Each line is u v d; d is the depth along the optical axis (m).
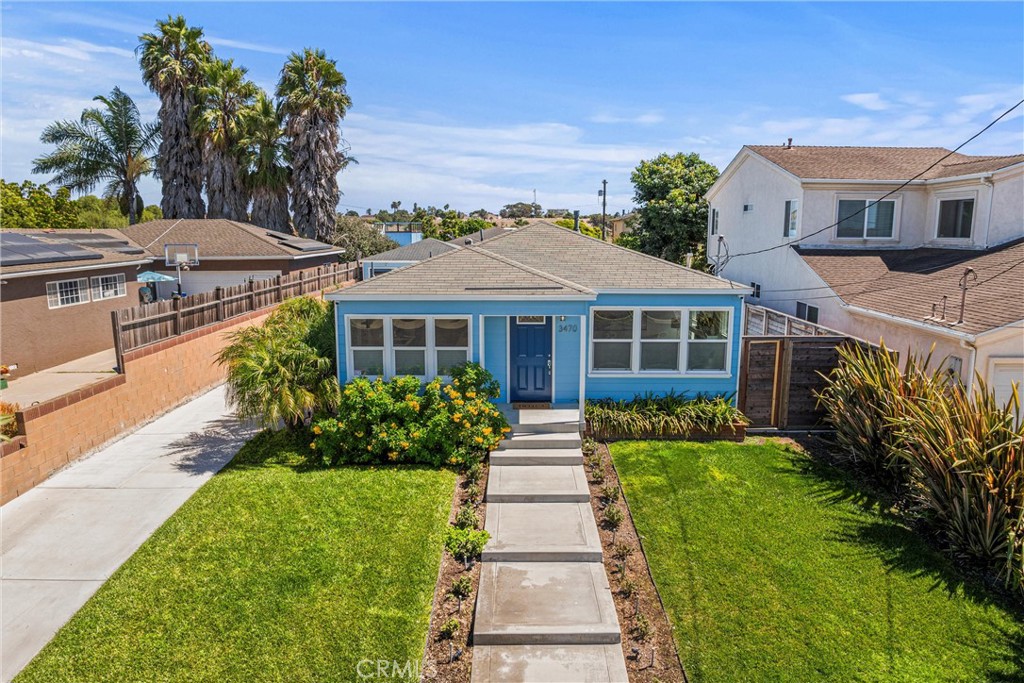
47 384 14.88
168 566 8.48
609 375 13.49
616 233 53.84
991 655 7.13
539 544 9.11
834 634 7.43
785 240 20.09
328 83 35.41
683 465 11.68
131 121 38.44
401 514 9.83
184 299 16.11
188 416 14.69
